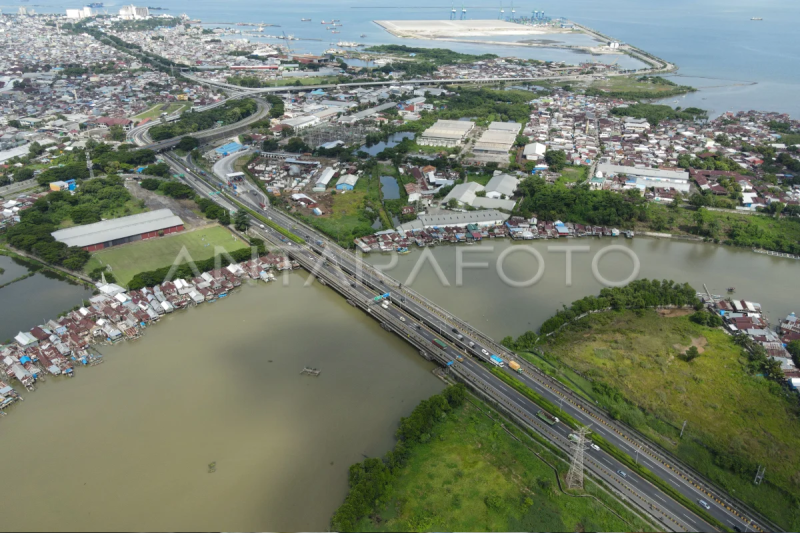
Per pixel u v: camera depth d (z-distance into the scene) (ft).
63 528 363.35
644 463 424.46
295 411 474.08
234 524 369.71
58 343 552.41
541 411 474.49
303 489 399.24
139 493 391.04
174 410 471.62
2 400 473.26
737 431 456.45
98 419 460.55
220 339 575.79
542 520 375.66
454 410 479.82
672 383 513.04
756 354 549.95
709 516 379.76
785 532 372.17
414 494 395.14
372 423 463.01
